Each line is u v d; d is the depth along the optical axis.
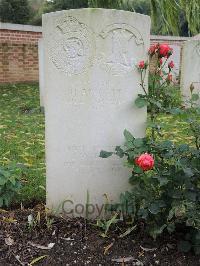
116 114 2.95
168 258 2.59
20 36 12.73
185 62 7.50
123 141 3.01
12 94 9.77
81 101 2.91
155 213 2.45
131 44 2.85
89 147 2.99
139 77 2.91
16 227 2.89
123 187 3.09
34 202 3.41
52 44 2.82
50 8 19.06
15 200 3.40
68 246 2.70
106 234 2.83
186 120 2.76
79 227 2.94
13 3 18.64
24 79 11.87
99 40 2.81
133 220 2.89
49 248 2.67
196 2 7.71
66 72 2.86
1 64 11.26
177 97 5.12
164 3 7.93
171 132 5.70
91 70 2.86
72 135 2.97
